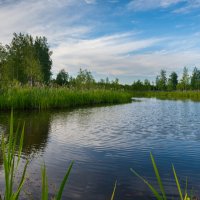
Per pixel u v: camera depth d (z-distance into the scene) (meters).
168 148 8.72
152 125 13.73
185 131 11.93
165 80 93.25
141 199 4.89
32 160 7.16
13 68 51.16
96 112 20.14
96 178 5.91
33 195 4.98
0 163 6.72
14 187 5.32
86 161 7.18
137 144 9.28
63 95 24.98
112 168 6.62
